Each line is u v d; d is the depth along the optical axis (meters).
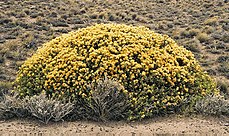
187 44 16.33
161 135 5.84
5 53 14.12
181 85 7.01
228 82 11.64
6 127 6.15
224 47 16.22
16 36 17.70
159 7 31.03
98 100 6.30
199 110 6.80
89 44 7.29
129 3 32.38
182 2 33.22
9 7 25.81
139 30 8.00
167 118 6.58
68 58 7.08
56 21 22.00
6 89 9.63
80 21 22.64
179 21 24.20
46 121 6.27
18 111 6.62
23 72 7.37
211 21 22.22
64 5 29.00
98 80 6.54
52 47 7.71
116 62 6.81
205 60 14.28
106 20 24.12
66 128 6.09
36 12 24.70
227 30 20.19
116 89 6.38
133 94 6.58
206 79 7.75
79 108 6.57
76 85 6.69
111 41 7.24
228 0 31.16
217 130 6.11
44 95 6.57
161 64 7.04
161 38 7.88
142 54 7.03
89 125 6.22
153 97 6.58
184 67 7.36
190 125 6.28
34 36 17.48
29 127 6.14
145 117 6.56
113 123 6.33
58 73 6.89
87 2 31.56
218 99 6.90
